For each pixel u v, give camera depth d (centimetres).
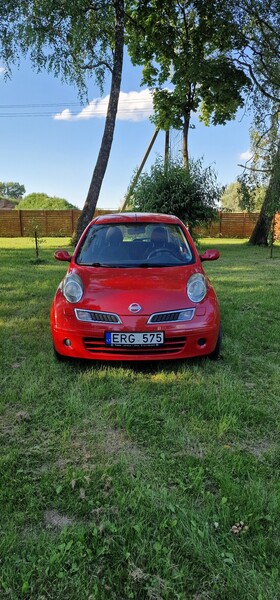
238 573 163
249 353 424
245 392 330
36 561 168
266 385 344
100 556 170
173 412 294
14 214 2614
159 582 159
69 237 2598
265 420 286
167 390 331
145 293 356
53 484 214
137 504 198
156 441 259
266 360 404
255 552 173
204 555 171
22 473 224
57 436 264
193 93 1931
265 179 1480
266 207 1503
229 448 251
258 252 1581
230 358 401
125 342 341
